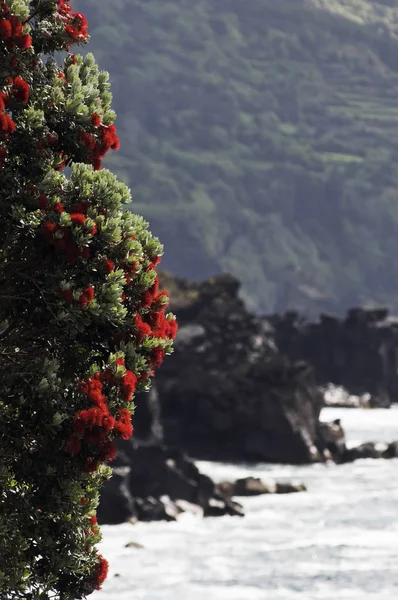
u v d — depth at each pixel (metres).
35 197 22.42
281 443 115.75
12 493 23.11
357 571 60.06
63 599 24.47
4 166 22.48
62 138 23.47
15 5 22.17
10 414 22.81
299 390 117.62
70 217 22.08
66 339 23.09
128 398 22.70
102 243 22.75
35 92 23.36
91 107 23.53
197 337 129.12
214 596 53.81
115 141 24.03
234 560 62.84
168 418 119.75
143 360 23.31
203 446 119.06
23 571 23.05
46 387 22.33
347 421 174.38
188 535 71.00
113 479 75.06
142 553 64.44
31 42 23.31
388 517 78.81
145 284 23.75
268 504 84.56
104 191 22.81
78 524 23.92
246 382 119.06
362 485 96.31
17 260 22.56
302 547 66.81
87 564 24.31
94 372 22.72
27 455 22.97
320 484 97.25
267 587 56.03
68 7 24.50
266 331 143.38
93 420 21.86
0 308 22.75
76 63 24.48
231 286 147.12
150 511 75.75
